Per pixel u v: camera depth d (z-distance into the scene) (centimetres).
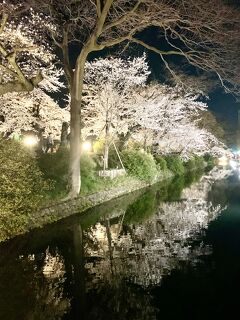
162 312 697
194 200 2086
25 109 2336
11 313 691
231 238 1225
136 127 2741
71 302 735
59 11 1662
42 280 852
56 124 2677
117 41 1573
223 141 5809
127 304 727
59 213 1454
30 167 1322
